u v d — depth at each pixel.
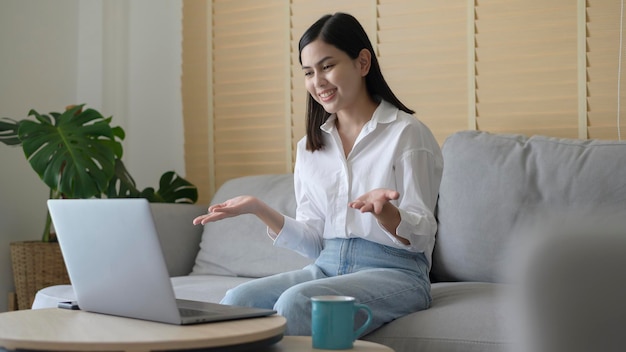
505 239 2.10
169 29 3.41
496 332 1.53
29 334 1.16
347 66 1.82
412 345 1.60
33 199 3.29
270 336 1.17
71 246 1.36
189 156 3.34
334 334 1.21
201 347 1.09
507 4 2.63
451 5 2.74
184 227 2.74
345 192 1.82
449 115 2.74
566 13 2.54
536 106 2.58
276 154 3.13
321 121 1.91
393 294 1.64
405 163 1.75
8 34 3.18
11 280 3.16
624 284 0.40
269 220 1.82
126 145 3.44
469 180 2.21
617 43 2.45
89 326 1.24
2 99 3.15
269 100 3.14
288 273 1.79
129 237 1.22
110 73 3.43
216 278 2.45
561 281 0.41
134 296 1.28
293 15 3.08
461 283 2.06
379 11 2.88
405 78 2.82
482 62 2.68
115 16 3.43
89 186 2.77
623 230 0.41
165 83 3.41
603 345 0.40
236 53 3.22
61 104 3.40
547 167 2.11
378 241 1.75
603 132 2.47
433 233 1.67
